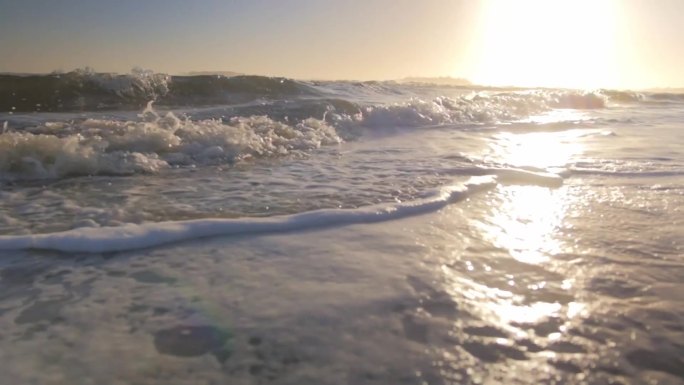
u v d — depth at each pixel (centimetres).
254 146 554
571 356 163
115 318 184
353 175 437
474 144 650
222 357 161
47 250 247
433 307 195
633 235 284
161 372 152
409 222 303
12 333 173
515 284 218
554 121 952
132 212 315
